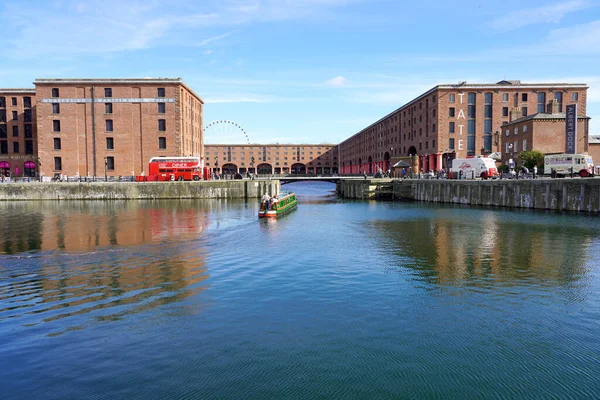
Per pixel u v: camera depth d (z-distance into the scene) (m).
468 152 78.38
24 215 42.34
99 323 12.16
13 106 86.62
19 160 86.75
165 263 19.97
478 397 8.41
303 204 60.78
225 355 10.09
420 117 88.62
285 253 22.38
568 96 78.44
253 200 64.06
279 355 10.09
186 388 8.65
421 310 13.20
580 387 8.73
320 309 13.30
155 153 73.12
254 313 12.93
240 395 8.41
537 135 63.25
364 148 143.38
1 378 9.09
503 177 54.16
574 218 35.53
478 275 17.48
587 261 19.92
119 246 24.66
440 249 23.30
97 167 72.62
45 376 9.16
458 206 52.22
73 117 72.19
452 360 9.89
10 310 13.34
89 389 8.65
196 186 66.06
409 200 67.81
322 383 8.87
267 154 191.75
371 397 8.39
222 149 188.62
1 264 19.97
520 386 8.78
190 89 80.44
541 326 11.88
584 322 12.19
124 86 72.44
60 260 20.84
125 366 9.58
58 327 11.87
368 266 19.20
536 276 17.27
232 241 26.36
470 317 12.59
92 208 50.38
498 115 78.25
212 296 14.66
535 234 27.84
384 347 10.55
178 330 11.59
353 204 60.00
